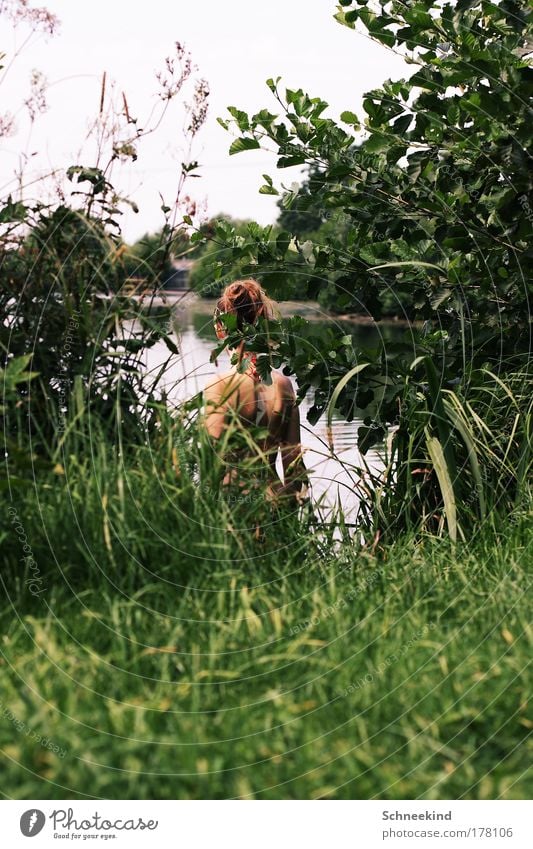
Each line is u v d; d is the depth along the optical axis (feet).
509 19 15.38
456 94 15.98
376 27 15.93
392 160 16.28
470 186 16.31
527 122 14.76
